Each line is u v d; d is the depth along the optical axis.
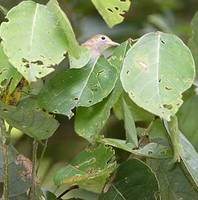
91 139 1.80
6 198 1.82
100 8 1.83
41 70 1.72
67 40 1.74
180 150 1.82
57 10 1.75
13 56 1.72
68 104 1.79
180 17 2.83
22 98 1.81
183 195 1.87
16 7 1.75
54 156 2.34
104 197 1.84
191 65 1.76
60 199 1.87
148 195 1.83
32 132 1.79
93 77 1.80
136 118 1.88
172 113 1.73
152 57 1.76
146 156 1.82
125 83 1.74
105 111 1.80
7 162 1.81
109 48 1.83
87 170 1.81
